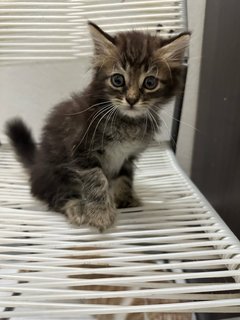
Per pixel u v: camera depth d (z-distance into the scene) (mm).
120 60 199
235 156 253
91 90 210
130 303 189
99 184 203
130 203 215
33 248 166
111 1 276
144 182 244
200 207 206
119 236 178
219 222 190
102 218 189
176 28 271
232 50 259
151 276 150
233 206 256
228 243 170
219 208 283
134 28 266
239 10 248
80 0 271
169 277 149
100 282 147
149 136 219
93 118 203
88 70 255
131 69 197
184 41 209
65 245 168
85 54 270
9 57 272
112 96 202
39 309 143
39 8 269
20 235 174
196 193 225
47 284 145
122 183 226
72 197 212
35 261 160
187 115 344
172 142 299
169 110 292
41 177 222
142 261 168
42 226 186
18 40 271
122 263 158
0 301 139
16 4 265
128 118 208
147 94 203
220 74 281
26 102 346
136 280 147
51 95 343
